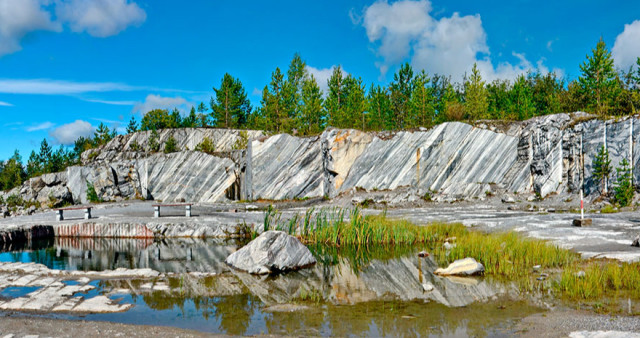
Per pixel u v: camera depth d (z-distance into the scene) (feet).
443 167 112.27
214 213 87.35
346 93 177.06
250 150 126.62
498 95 183.21
